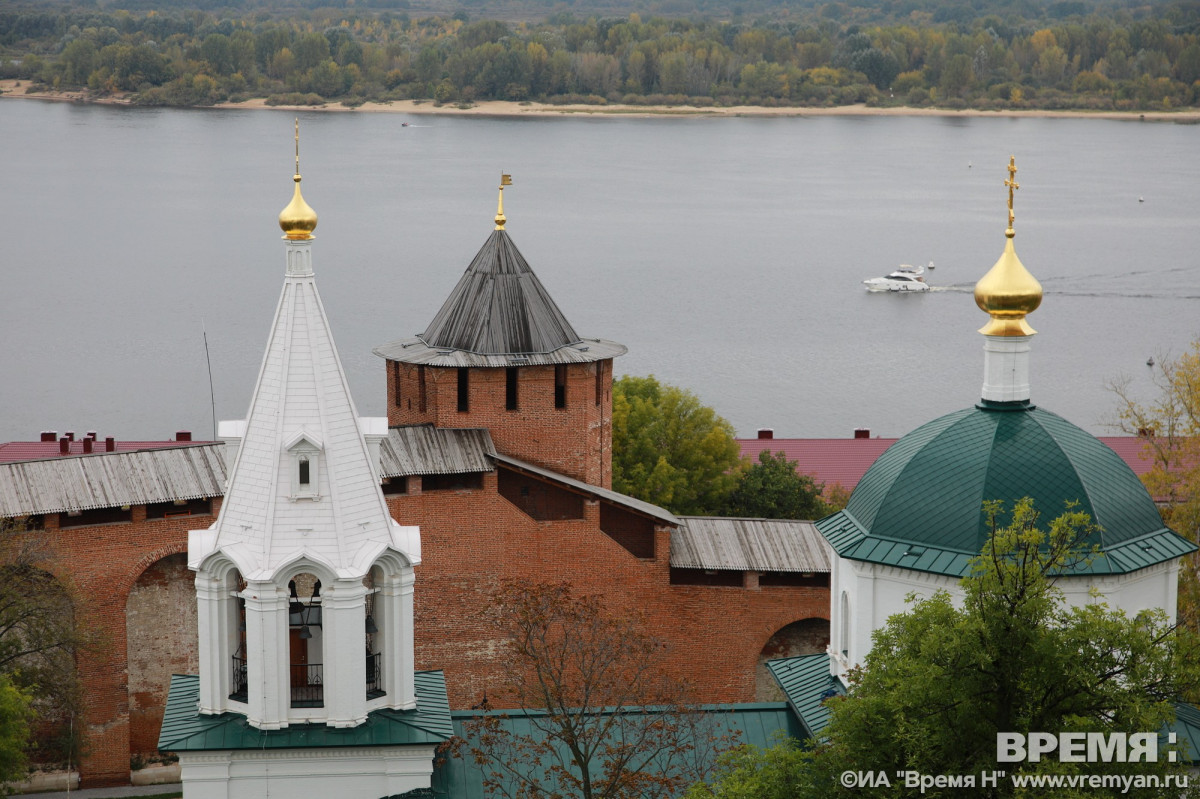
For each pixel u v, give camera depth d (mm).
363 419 96625
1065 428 95812
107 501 130500
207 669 93000
